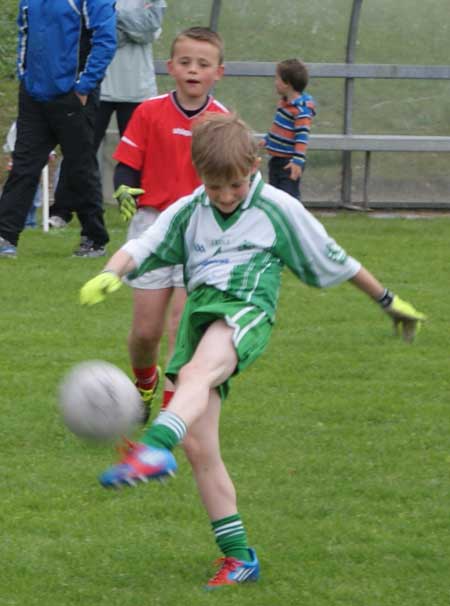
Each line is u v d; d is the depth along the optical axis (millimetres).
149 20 36344
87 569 13664
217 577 13289
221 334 12836
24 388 20391
